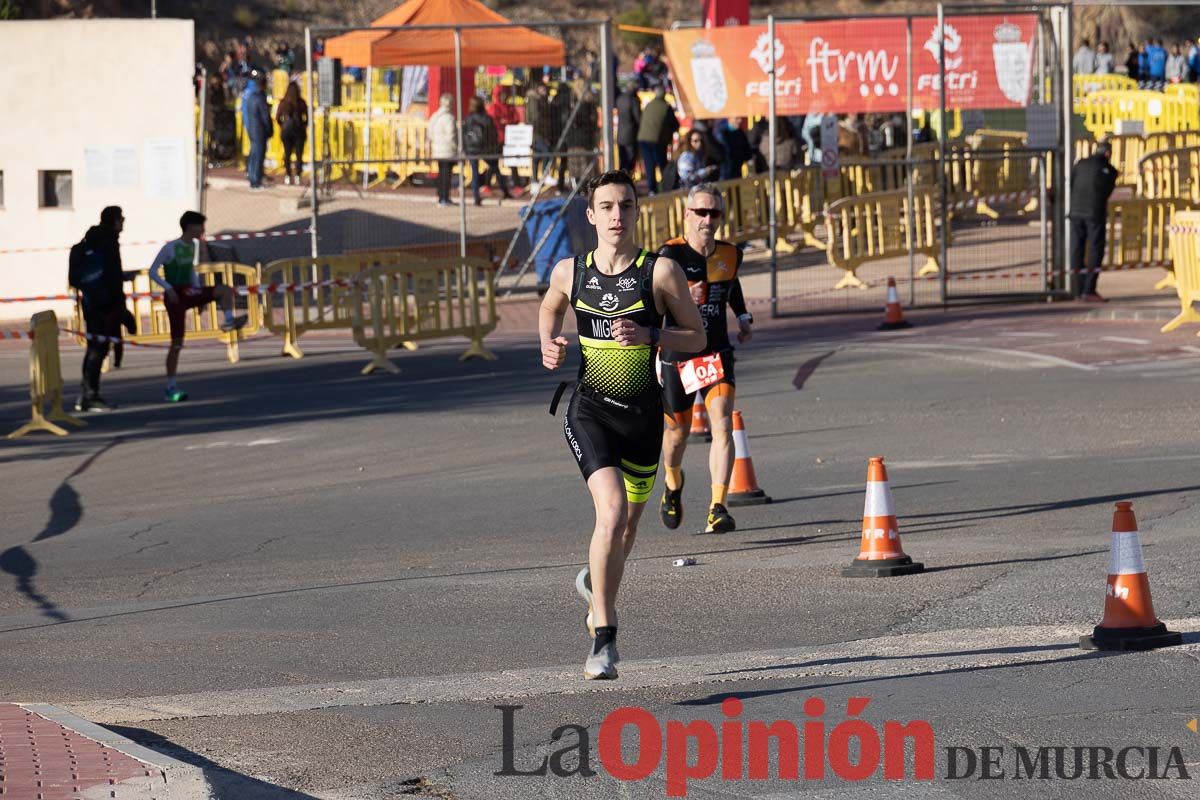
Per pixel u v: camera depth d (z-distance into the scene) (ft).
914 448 114.11
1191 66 394.52
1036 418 123.24
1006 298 197.47
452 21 255.50
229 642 69.67
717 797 46.29
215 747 52.29
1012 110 270.46
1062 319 181.57
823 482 103.91
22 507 111.04
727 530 89.30
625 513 56.65
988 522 88.43
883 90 193.98
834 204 215.31
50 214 239.91
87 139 238.89
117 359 178.60
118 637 71.92
